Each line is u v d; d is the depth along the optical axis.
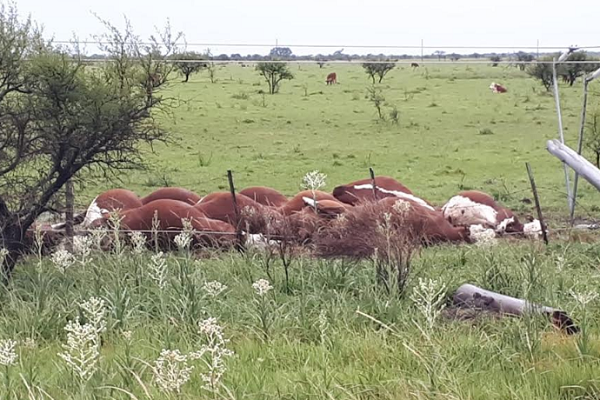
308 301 10.08
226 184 23.84
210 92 53.50
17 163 12.14
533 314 8.73
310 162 28.36
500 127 38.56
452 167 27.56
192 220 13.58
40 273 10.45
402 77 72.94
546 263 11.38
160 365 6.43
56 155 12.36
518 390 6.76
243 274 11.27
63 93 11.91
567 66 52.69
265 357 7.94
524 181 24.48
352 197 15.93
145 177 23.33
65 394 6.82
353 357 7.89
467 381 7.04
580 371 7.18
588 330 8.48
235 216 14.07
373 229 11.12
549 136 35.22
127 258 11.35
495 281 10.72
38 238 11.06
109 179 13.84
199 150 30.70
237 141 33.47
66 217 12.91
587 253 13.16
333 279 10.89
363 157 29.75
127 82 12.63
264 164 27.80
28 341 8.51
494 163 28.33
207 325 7.01
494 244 12.88
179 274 10.68
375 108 46.19
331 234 11.29
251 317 9.43
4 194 12.20
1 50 11.82
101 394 6.78
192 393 6.71
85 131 12.30
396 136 35.78
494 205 15.77
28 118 12.01
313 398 6.64
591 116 24.31
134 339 8.57
